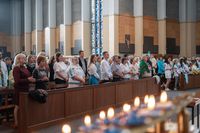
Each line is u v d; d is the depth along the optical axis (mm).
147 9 21469
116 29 19969
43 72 7555
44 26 27156
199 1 22656
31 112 7152
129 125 2301
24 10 29078
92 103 9352
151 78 13086
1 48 29531
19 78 7023
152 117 2467
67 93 8336
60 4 25516
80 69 9289
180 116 3066
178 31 22953
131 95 11500
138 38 20969
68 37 24391
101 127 2516
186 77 16484
